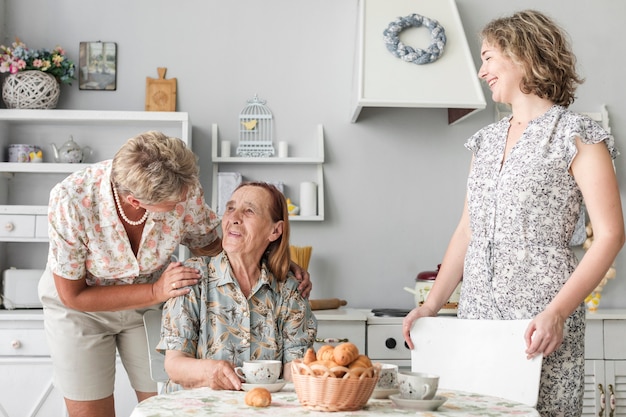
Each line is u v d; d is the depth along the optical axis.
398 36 3.43
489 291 1.83
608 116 3.77
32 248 3.59
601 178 1.73
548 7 3.79
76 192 1.98
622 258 3.70
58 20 3.67
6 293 3.36
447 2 3.50
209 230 2.24
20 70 3.48
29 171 3.42
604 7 3.81
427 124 3.71
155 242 2.10
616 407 3.22
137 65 3.68
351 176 3.68
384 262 3.66
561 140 1.77
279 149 3.62
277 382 1.59
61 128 3.63
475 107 3.32
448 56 3.40
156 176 1.75
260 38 3.71
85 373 2.23
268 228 1.86
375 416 1.34
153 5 3.70
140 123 3.56
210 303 1.82
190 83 3.69
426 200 3.69
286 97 3.70
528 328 1.64
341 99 3.70
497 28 1.87
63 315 2.21
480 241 1.87
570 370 1.78
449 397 1.55
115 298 1.99
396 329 3.14
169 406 1.39
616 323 3.23
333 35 3.72
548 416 1.77
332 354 1.41
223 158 3.56
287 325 1.87
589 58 3.79
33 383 3.17
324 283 3.64
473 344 1.75
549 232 1.78
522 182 1.78
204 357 1.78
